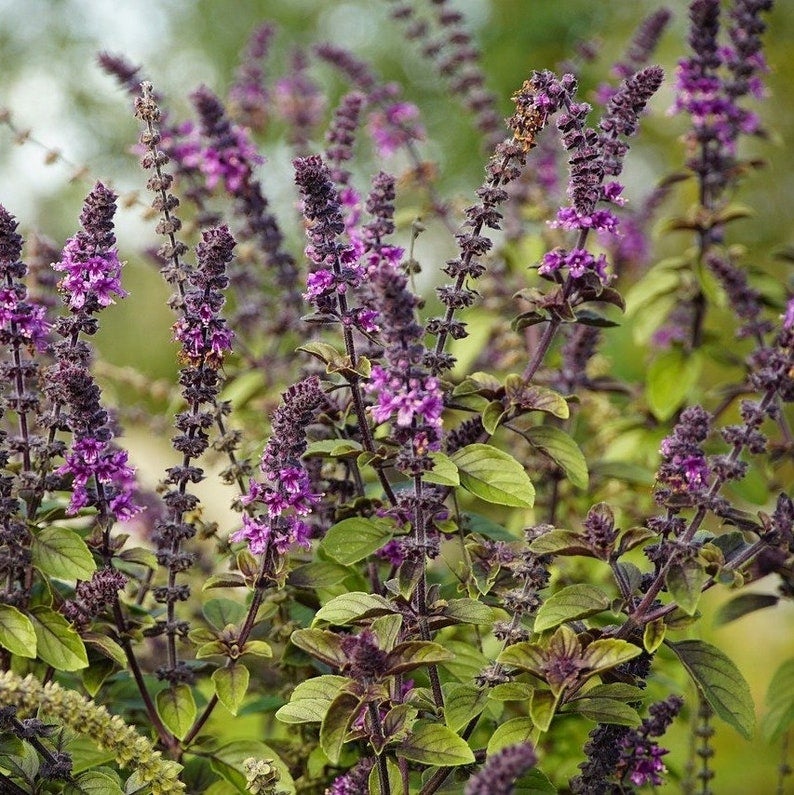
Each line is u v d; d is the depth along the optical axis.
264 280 1.71
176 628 1.39
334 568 1.41
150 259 1.72
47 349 1.41
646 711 1.50
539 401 1.41
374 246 1.39
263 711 1.48
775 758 2.00
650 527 1.33
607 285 1.41
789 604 2.36
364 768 1.35
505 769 1.21
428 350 1.38
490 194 1.38
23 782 1.36
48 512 1.40
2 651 1.41
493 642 1.53
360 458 1.38
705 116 1.62
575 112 1.38
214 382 1.38
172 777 1.29
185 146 1.61
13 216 1.35
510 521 1.67
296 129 1.81
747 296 1.62
